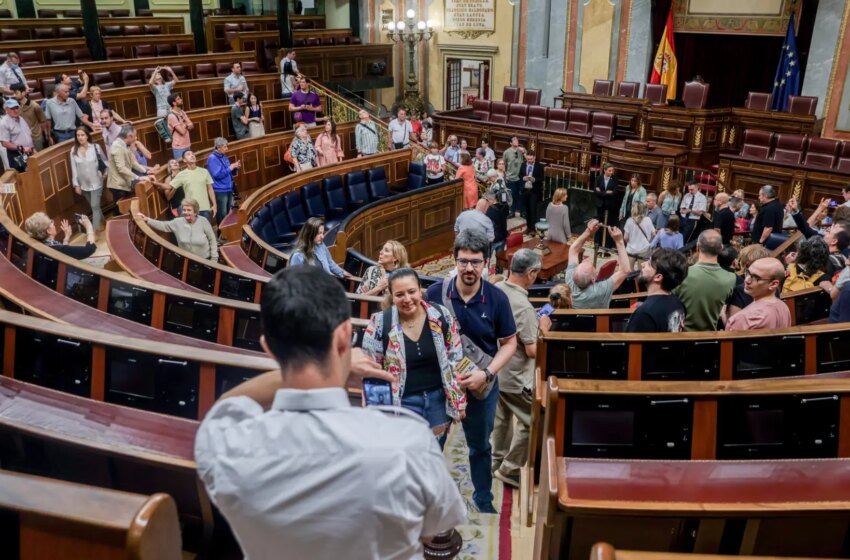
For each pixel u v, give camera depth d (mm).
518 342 3371
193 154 8320
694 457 2307
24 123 8242
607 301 4527
